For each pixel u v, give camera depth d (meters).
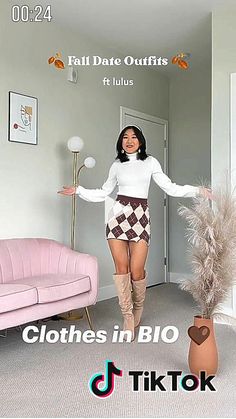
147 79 5.72
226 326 3.79
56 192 4.30
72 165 4.50
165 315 4.14
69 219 4.47
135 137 3.54
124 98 5.29
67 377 2.62
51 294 3.14
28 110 3.98
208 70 5.79
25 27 3.95
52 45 4.26
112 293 5.07
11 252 3.51
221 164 3.89
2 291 2.85
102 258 4.94
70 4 3.90
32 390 2.43
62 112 4.38
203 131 5.86
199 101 5.89
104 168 4.97
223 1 3.83
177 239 6.08
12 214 3.83
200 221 2.57
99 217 4.89
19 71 3.89
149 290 5.45
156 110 5.90
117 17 4.20
